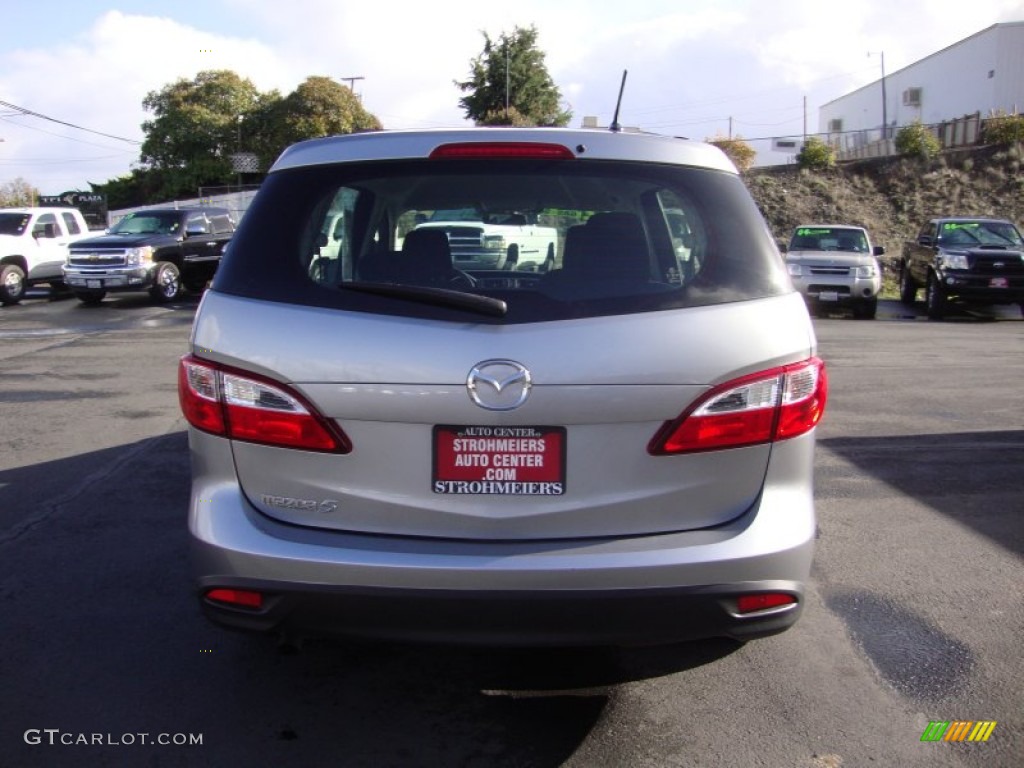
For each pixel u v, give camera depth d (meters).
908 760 3.15
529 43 44.09
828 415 8.36
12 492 6.03
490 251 3.14
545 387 2.82
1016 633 4.09
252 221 3.15
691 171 3.17
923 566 4.85
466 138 3.13
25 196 60.78
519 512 2.90
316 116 49.03
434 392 2.84
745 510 2.99
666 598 2.84
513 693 3.60
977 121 36.88
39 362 11.44
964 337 14.48
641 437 2.89
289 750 3.21
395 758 3.16
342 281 3.03
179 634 4.07
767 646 3.97
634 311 2.91
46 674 3.72
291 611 2.92
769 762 3.13
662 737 3.29
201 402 3.04
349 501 2.94
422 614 2.86
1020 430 7.79
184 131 49.81
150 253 19.45
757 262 3.08
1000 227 19.50
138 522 5.46
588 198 3.16
